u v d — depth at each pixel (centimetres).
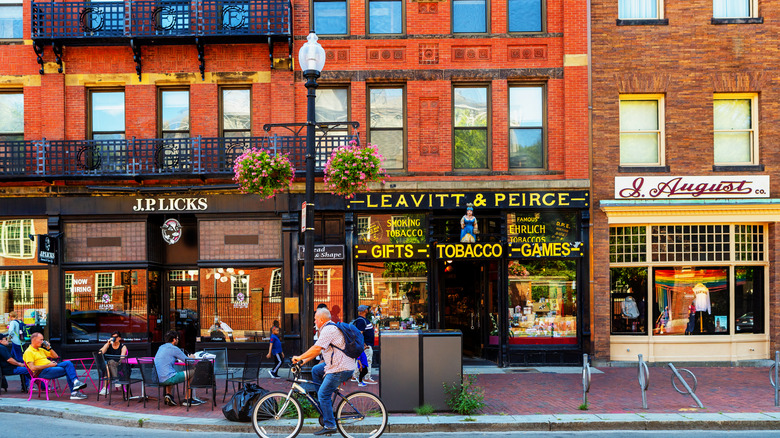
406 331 1005
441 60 1554
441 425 902
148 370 1039
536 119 1574
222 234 1548
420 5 1564
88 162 1536
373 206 1515
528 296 1536
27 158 1537
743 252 1538
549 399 1090
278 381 1311
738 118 1565
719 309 1544
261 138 1514
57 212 1524
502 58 1555
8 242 1541
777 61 1537
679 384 1242
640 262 1534
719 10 1572
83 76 1556
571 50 1541
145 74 1559
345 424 832
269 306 1538
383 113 1574
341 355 793
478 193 1517
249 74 1559
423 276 1541
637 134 1567
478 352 1653
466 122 1573
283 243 1523
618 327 1541
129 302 1544
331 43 1552
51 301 1521
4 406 1056
